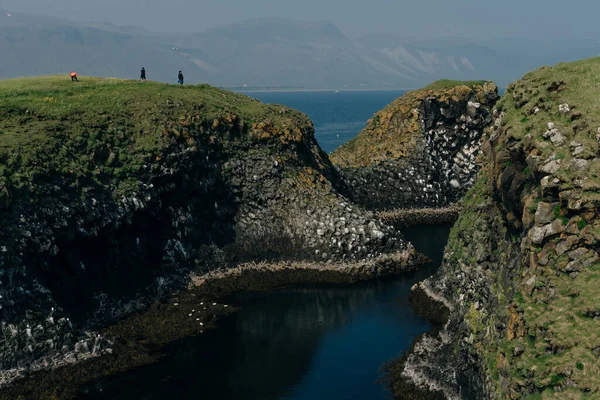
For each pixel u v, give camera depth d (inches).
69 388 1729.8
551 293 1171.9
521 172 1387.8
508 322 1263.5
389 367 1831.9
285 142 3065.9
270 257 2748.5
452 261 2012.8
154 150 2573.8
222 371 1833.2
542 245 1246.3
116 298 2231.8
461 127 3971.5
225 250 2714.1
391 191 3836.1
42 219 2018.9
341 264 2699.3
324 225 2787.9
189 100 3011.8
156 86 3257.9
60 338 1879.9
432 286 2357.3
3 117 2484.0
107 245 2284.7
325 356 1921.8
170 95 3041.3
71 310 2058.3
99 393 1705.2
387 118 4101.9
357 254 2736.2
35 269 1957.4
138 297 2308.1
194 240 2652.6
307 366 1855.3
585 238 1160.8
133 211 2393.0
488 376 1284.4
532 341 1149.7
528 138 1354.6
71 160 2301.9
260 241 2775.6
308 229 2792.8
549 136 1318.9
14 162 2082.9
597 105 1321.4
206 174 2765.7
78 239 2160.4
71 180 2214.6
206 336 2097.7
